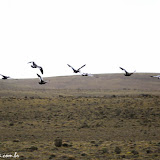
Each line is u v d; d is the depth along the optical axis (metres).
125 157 24.06
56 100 69.94
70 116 56.84
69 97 78.50
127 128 46.72
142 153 25.36
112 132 43.25
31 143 32.72
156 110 59.09
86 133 42.50
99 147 29.02
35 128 46.88
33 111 60.50
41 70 21.67
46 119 54.91
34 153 25.89
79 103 66.88
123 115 56.53
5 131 43.78
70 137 39.25
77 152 26.44
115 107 62.38
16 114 58.25
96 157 24.14
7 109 61.66
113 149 27.66
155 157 23.72
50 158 23.67
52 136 40.06
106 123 50.94
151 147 28.20
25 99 71.06
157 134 41.38
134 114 56.69
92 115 57.22
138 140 36.53
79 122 52.06
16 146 29.69
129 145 29.86
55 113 59.12
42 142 34.25
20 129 45.84
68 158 23.41
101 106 63.53
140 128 46.69
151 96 74.38
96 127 47.66
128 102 66.25
